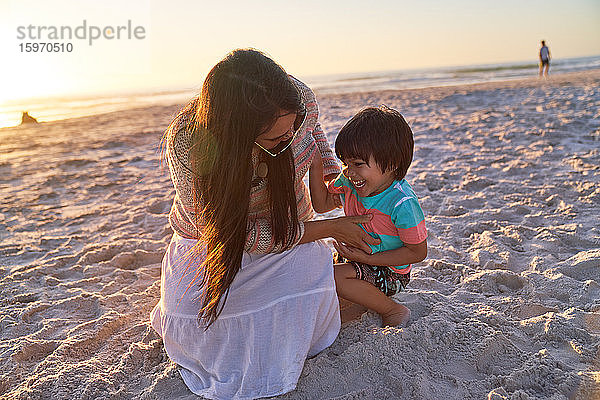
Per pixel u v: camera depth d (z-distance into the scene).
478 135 6.51
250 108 1.52
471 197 4.04
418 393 1.83
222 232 1.75
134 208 4.44
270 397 1.88
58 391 2.01
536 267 2.79
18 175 6.07
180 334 2.01
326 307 2.00
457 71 36.50
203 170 1.68
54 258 3.40
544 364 1.96
